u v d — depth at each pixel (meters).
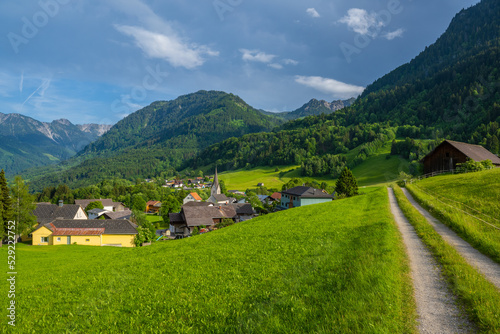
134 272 19.17
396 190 51.50
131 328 10.84
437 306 9.72
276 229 30.09
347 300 10.13
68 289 16.89
